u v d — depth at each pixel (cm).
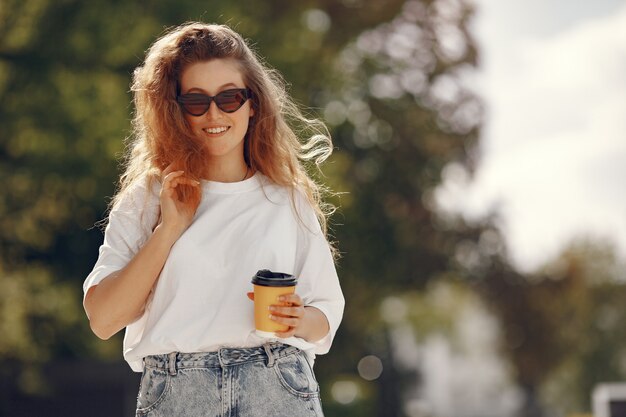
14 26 1675
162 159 397
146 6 1725
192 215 384
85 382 1959
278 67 2006
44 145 1703
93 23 1670
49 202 1809
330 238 2258
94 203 1812
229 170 398
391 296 2555
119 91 1689
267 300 364
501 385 6988
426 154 2467
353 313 2467
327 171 1988
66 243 2027
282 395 375
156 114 394
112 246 387
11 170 1716
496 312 2739
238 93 389
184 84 391
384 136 2453
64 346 2098
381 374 3562
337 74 2338
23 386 1873
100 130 1661
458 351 6138
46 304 1794
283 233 391
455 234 2530
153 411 377
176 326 373
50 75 1669
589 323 4862
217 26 405
